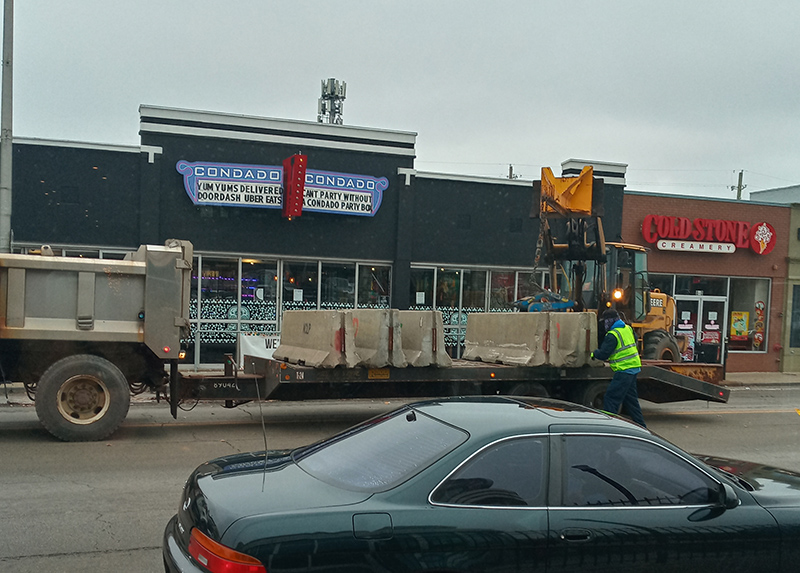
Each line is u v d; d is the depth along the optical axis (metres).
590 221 17.75
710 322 22.31
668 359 15.41
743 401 16.27
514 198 19.30
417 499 3.66
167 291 9.45
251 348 14.66
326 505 3.59
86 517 6.21
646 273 15.33
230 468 4.29
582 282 14.23
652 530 3.89
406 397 10.71
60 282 9.08
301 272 17.59
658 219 20.98
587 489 3.95
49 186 15.52
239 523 3.43
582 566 3.75
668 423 12.66
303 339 10.73
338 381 9.84
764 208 22.53
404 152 18.19
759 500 4.30
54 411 8.99
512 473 3.87
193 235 16.52
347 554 3.42
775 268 22.77
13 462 8.04
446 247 18.73
